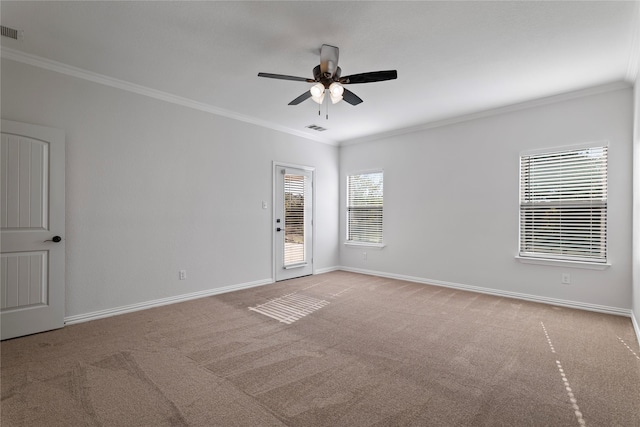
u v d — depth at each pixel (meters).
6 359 2.53
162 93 4.02
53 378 2.24
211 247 4.54
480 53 3.01
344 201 6.57
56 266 3.17
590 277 3.84
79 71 3.37
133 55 3.10
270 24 2.58
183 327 3.26
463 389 2.12
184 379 2.23
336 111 4.70
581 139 3.88
